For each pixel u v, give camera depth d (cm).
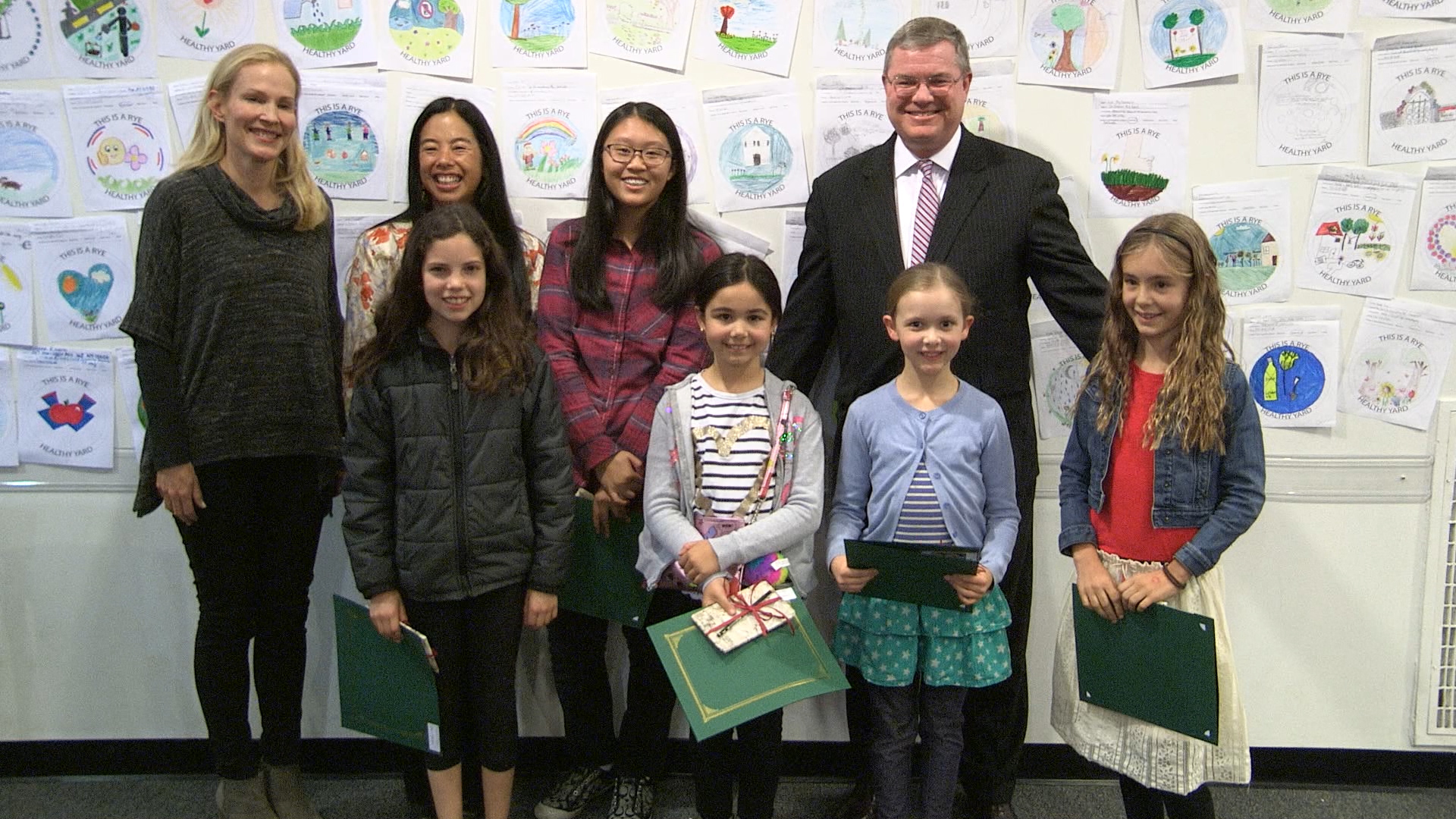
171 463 174
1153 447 158
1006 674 172
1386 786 212
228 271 173
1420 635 207
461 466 171
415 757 201
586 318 188
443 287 165
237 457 176
